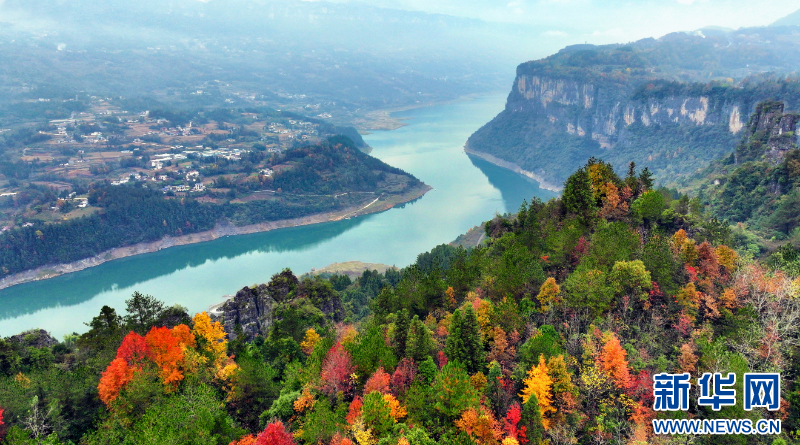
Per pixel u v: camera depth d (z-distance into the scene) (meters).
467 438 72.31
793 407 78.00
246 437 76.31
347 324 140.38
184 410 79.88
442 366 87.12
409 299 122.94
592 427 77.56
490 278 112.94
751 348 86.56
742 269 105.12
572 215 135.88
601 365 82.06
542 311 101.06
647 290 98.44
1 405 81.06
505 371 85.56
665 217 131.38
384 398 76.50
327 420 75.94
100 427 82.81
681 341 90.25
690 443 73.19
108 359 98.62
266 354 114.88
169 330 104.31
